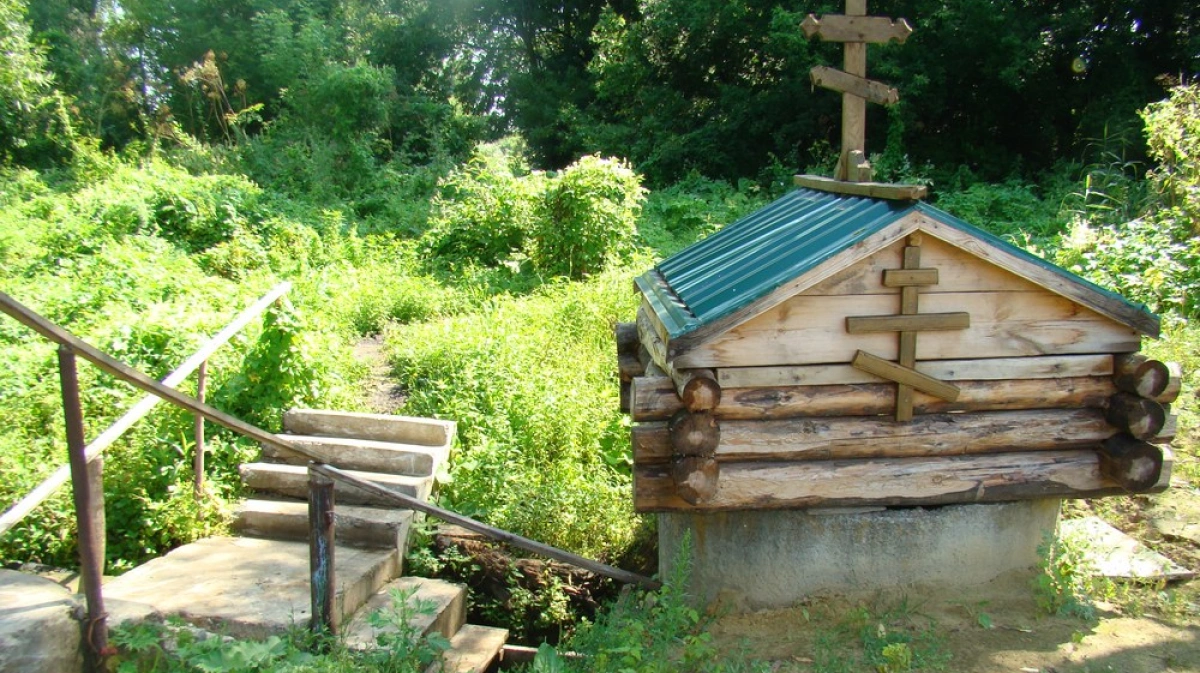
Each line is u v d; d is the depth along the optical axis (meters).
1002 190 16.75
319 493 4.62
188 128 25.22
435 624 5.18
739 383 4.45
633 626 4.53
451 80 31.36
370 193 19.09
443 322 10.06
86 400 6.90
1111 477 4.71
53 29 27.25
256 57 25.72
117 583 5.27
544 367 8.36
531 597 5.96
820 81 5.53
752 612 4.85
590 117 26.67
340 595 4.98
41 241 12.07
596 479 6.60
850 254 4.32
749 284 4.59
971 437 4.61
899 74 20.30
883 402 4.54
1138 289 9.23
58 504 5.82
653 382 4.50
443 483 6.70
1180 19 20.20
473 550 6.12
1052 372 4.59
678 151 23.45
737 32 23.75
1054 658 4.28
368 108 22.22
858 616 4.63
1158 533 5.57
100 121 24.69
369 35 29.38
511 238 13.79
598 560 6.12
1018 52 19.72
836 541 4.78
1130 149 18.97
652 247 14.47
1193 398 7.30
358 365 8.70
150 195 13.71
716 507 4.56
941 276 4.46
